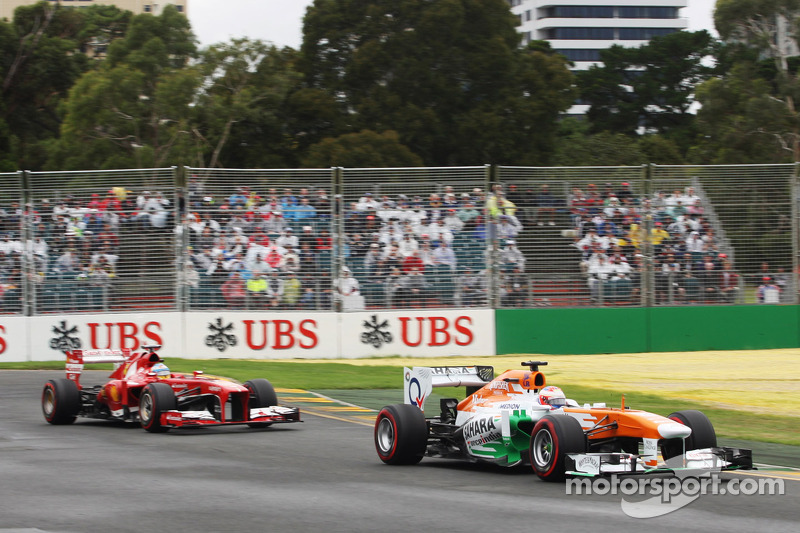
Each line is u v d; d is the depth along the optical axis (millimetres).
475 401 38312
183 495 30812
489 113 164500
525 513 27422
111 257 89250
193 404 50031
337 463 38438
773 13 195500
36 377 77500
